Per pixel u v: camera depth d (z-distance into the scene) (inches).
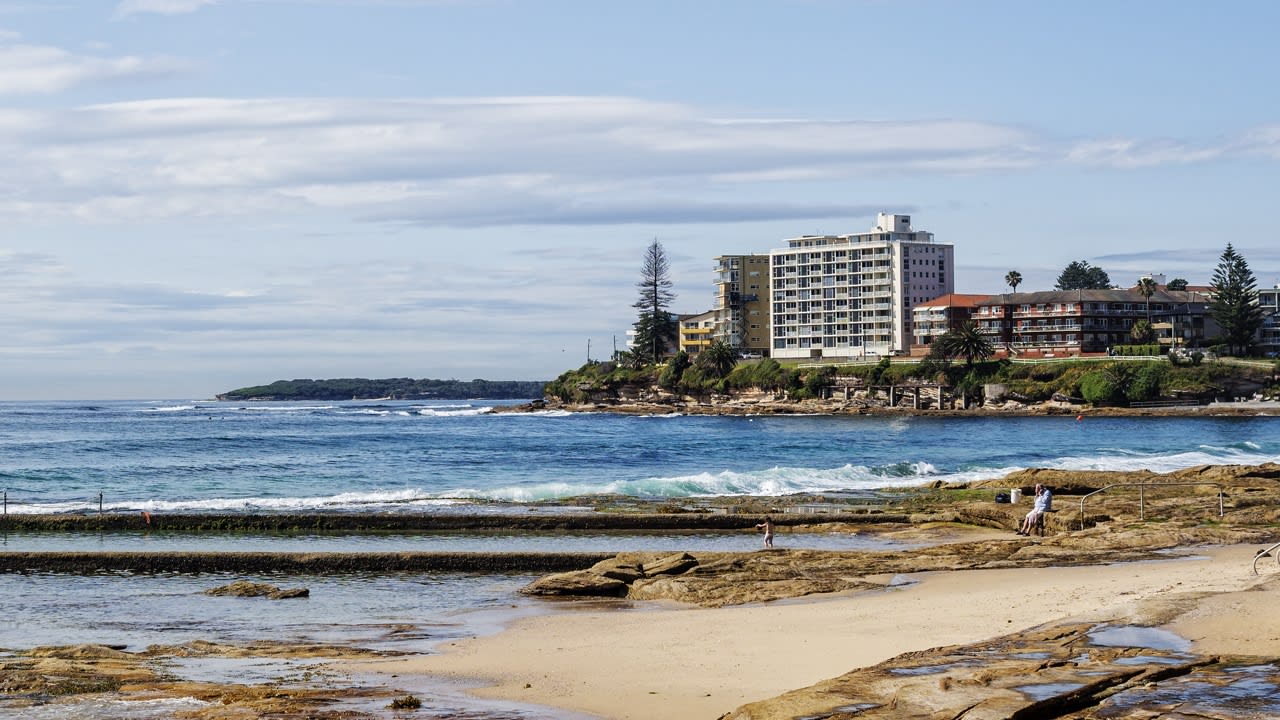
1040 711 649.0
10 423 7500.0
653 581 1354.6
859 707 669.3
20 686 848.3
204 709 778.8
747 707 690.8
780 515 2084.2
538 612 1239.5
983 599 1136.8
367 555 1606.8
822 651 919.0
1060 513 1915.6
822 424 6998.0
